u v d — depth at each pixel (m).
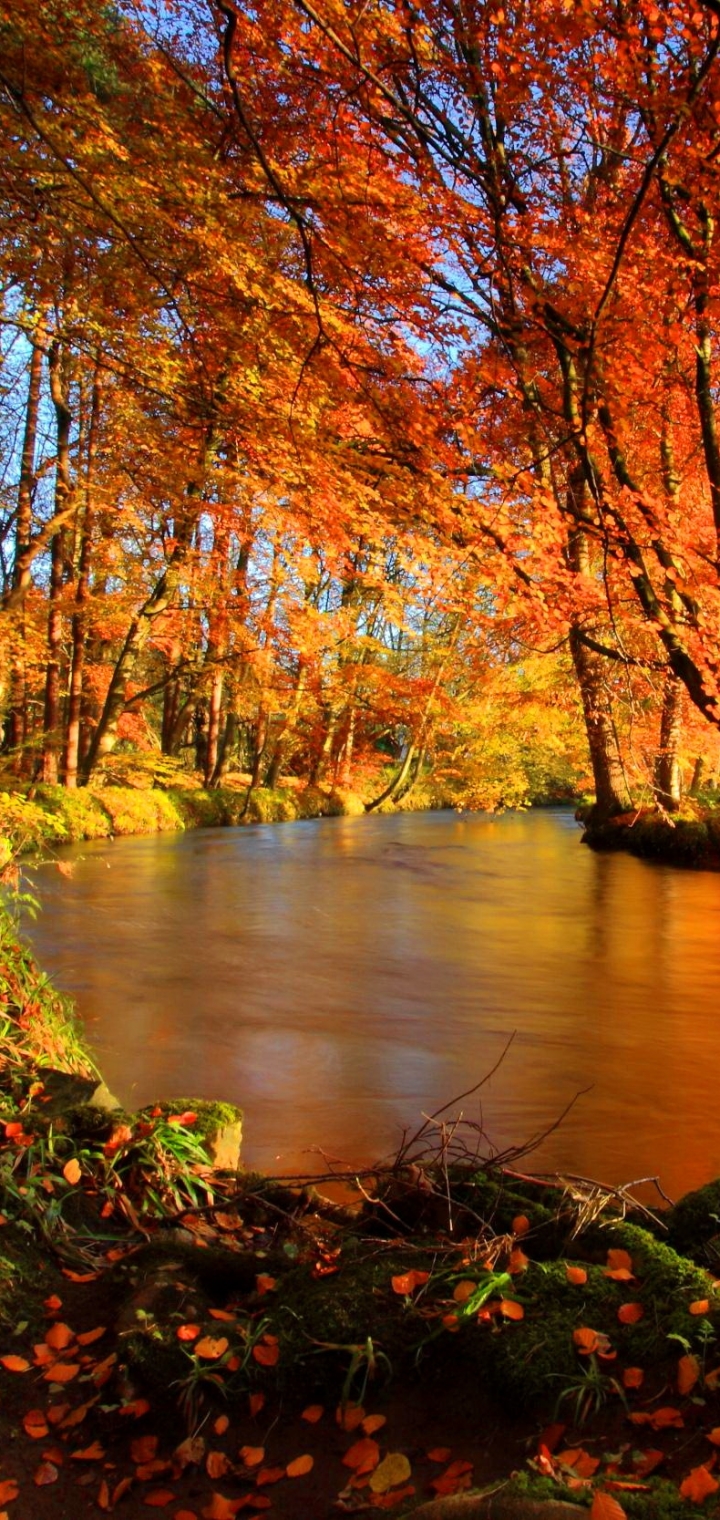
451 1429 1.97
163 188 4.96
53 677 18.58
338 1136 4.75
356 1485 1.81
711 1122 5.01
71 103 5.37
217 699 25.83
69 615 18.83
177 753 29.02
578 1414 1.90
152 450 8.45
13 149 5.36
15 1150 3.09
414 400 5.59
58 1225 2.86
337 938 10.03
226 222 5.03
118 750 25.84
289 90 4.70
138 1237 2.96
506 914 11.72
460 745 21.88
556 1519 1.51
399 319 5.66
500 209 4.25
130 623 19.67
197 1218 3.18
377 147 4.55
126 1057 5.93
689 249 5.02
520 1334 2.10
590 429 5.50
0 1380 2.13
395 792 32.66
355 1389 2.09
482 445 5.71
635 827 18.06
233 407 5.91
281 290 5.10
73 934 9.77
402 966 8.77
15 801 9.59
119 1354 2.16
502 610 6.39
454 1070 5.84
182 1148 3.43
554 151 5.66
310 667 19.70
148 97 5.62
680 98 4.10
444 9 4.28
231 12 2.95
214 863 15.89
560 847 19.19
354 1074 5.71
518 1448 1.88
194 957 8.92
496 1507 1.56
